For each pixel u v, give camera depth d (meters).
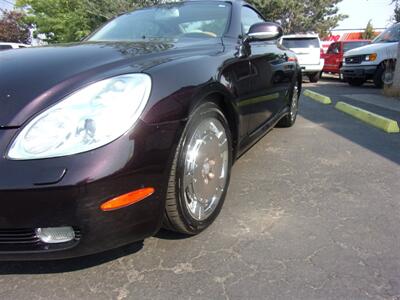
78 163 1.67
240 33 3.29
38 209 1.66
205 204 2.42
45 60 2.17
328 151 4.17
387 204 2.83
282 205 2.84
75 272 2.10
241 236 2.41
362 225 2.52
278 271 2.05
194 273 2.06
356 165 3.69
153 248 2.30
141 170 1.82
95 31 3.60
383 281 1.96
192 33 3.18
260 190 3.12
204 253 2.24
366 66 10.63
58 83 1.89
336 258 2.16
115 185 1.73
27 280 2.04
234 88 2.69
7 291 1.96
